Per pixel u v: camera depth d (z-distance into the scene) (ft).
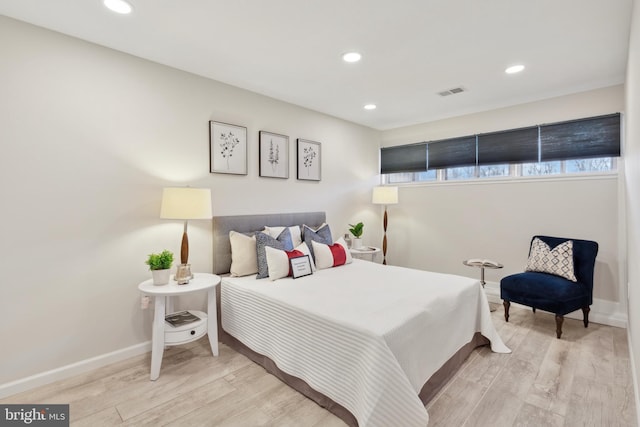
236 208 10.69
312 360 6.38
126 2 6.18
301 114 12.80
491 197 13.03
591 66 9.06
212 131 9.96
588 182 10.81
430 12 6.55
